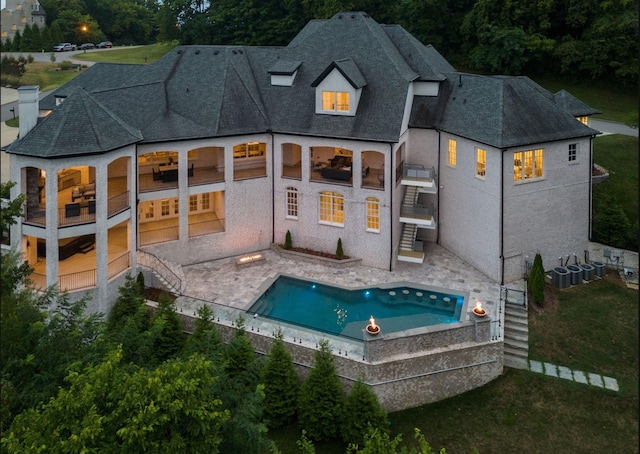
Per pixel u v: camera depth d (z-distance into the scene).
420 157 35.66
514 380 24.41
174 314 25.17
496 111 30.45
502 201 29.72
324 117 33.44
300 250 35.25
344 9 68.62
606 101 61.03
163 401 12.45
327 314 27.86
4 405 14.68
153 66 38.28
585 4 62.84
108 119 28.72
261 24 76.50
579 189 32.38
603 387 23.62
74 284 27.30
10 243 28.97
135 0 132.62
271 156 35.09
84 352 18.06
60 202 31.78
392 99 32.47
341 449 21.52
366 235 33.28
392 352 23.42
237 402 17.11
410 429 22.53
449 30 71.56
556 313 28.42
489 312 27.36
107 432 12.46
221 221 35.41
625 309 28.84
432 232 36.75
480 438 21.78
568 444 21.11
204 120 33.34
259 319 26.62
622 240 36.16
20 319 17.70
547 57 66.56
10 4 99.56
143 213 35.56
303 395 22.14
